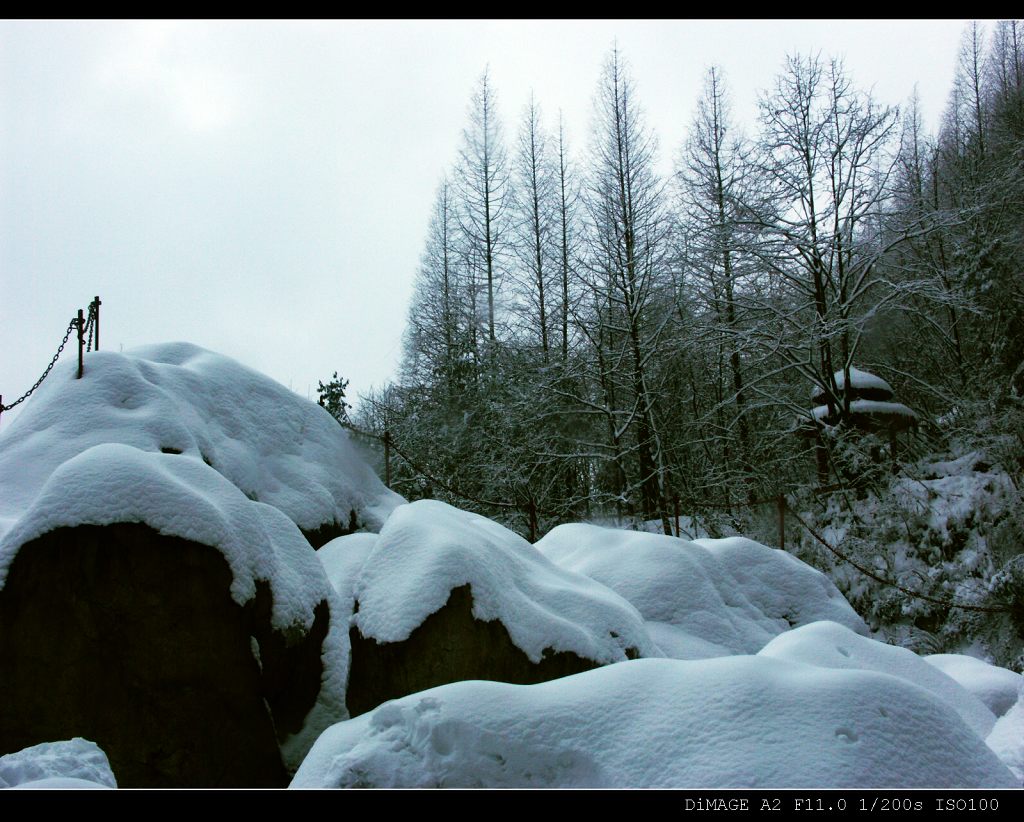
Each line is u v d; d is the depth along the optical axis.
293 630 7.25
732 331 23.28
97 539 6.41
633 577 10.15
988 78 39.78
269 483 11.30
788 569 11.12
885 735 3.59
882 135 22.89
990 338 22.61
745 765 3.47
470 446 27.39
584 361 26.19
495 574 6.95
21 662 6.24
